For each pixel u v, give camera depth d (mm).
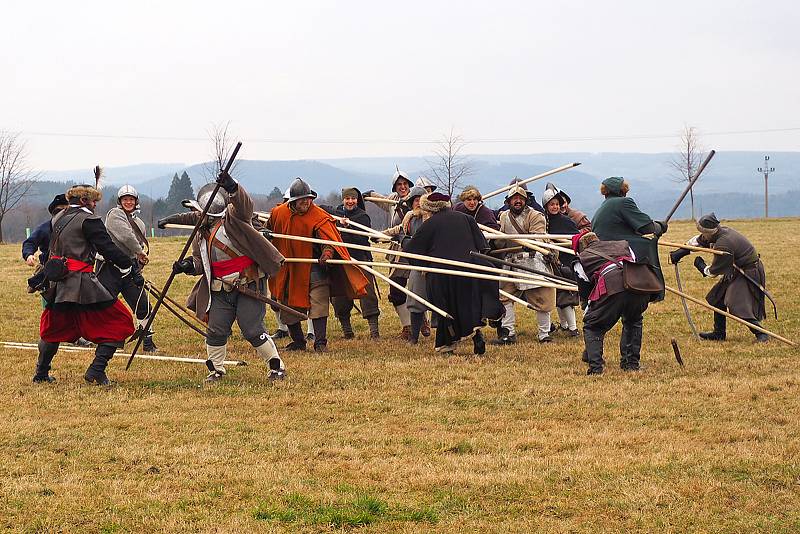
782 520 6156
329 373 11234
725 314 13438
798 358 12164
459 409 9391
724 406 9312
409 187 15047
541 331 13844
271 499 6598
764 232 37188
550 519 6230
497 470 7254
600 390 10148
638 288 10820
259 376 11109
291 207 12875
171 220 12242
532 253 13609
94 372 10562
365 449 7863
